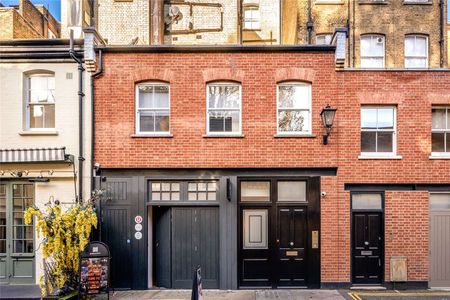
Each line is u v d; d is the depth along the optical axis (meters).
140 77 11.20
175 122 11.14
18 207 11.34
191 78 11.20
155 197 11.23
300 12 17.11
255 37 16.92
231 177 11.10
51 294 9.43
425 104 11.18
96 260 9.40
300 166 11.05
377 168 11.07
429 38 16.92
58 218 9.34
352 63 16.73
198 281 7.84
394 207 11.06
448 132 11.36
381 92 11.16
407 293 10.49
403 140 11.13
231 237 10.99
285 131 11.35
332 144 11.10
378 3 16.92
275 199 11.11
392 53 16.81
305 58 11.21
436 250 11.13
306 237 11.05
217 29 16.62
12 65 11.32
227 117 11.39
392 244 11.01
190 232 11.20
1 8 13.04
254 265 11.06
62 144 11.18
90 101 11.16
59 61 11.26
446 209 11.19
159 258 11.31
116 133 11.14
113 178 11.10
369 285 11.00
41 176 11.09
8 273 11.12
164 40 16.67
